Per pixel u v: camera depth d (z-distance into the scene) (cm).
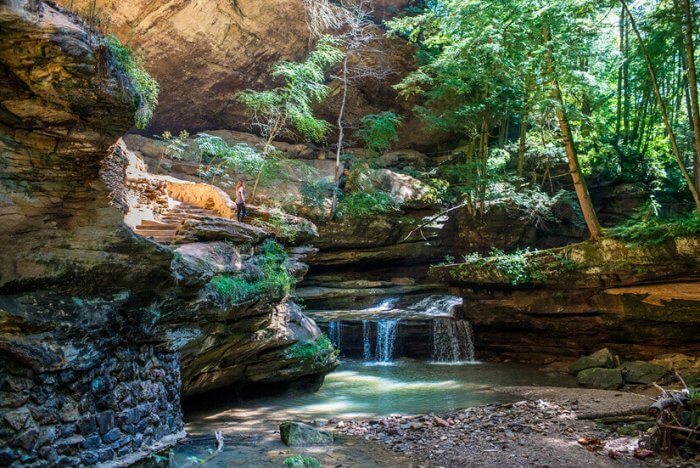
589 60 1953
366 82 2698
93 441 624
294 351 1256
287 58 2377
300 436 877
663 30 1664
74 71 534
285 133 2641
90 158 611
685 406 834
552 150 2156
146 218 1341
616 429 939
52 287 597
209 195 1556
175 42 2114
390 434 945
